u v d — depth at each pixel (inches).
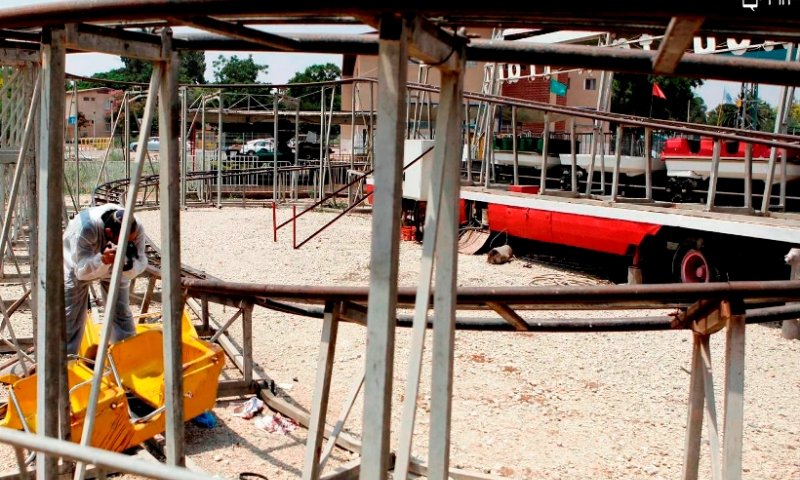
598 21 105.8
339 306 153.9
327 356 152.8
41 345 131.1
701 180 490.0
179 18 105.7
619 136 467.2
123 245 135.9
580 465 228.1
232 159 1248.8
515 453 234.8
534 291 146.9
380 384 94.7
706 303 142.7
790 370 328.2
